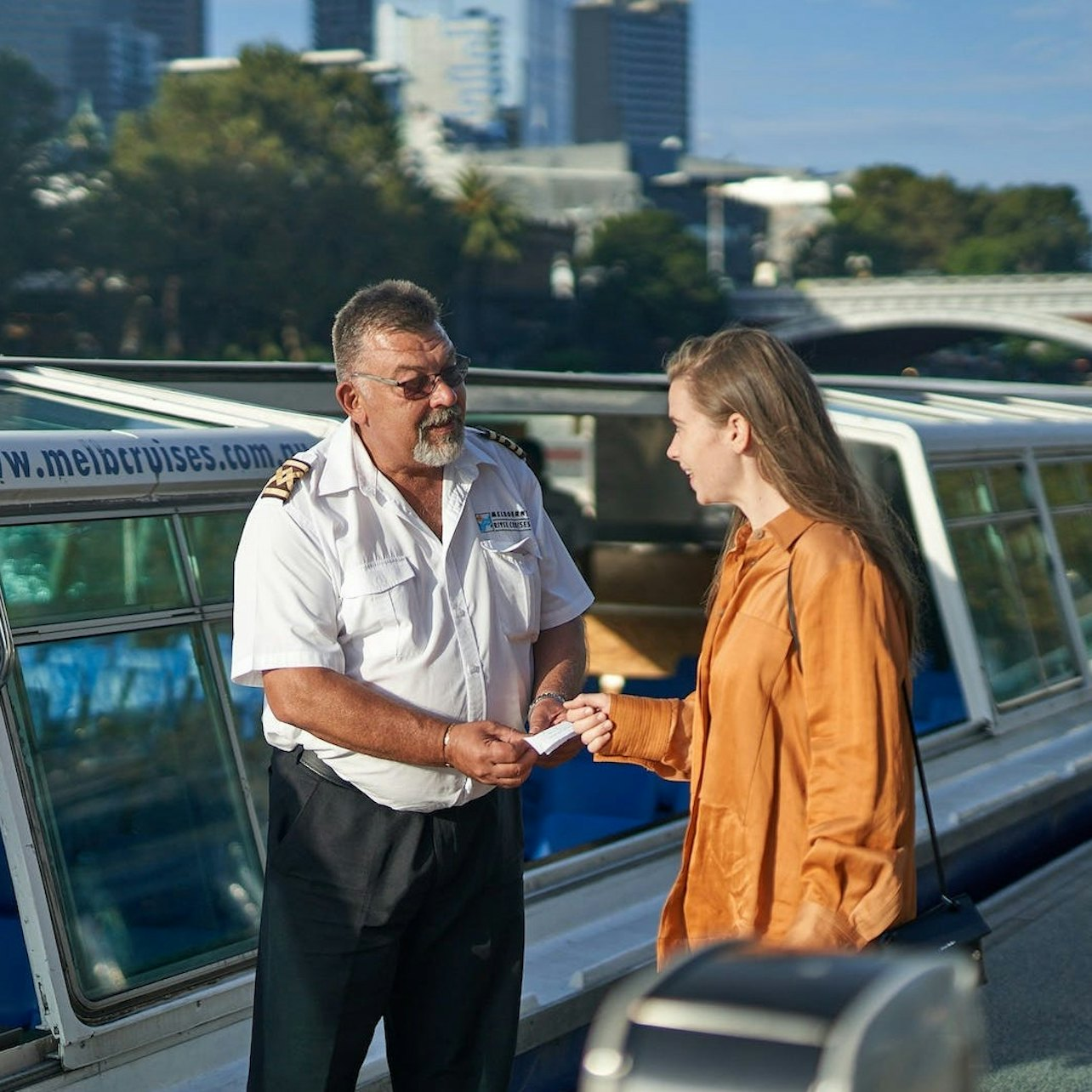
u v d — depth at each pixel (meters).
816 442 2.59
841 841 2.46
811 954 1.01
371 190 85.50
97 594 3.74
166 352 78.06
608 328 109.19
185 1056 3.52
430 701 3.04
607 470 12.92
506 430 13.12
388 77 173.38
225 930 3.79
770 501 2.65
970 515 7.50
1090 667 8.12
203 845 3.81
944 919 2.63
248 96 89.88
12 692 3.47
